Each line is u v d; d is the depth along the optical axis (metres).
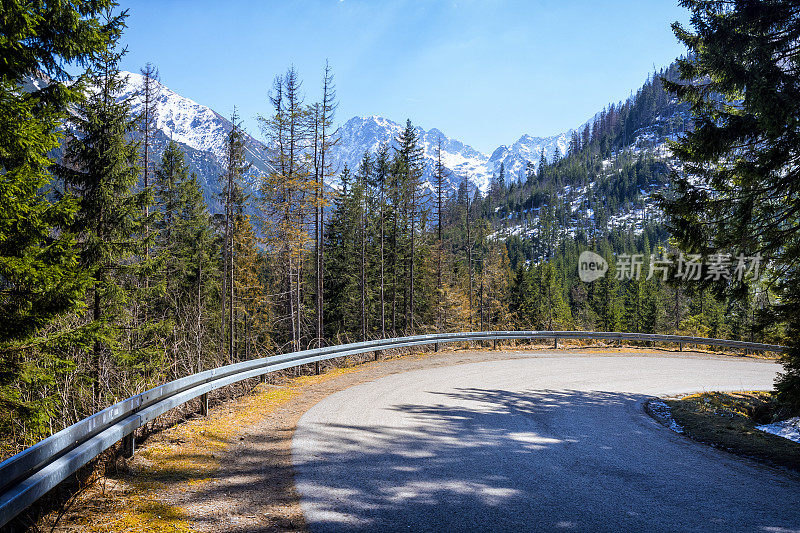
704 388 16.03
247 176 27.64
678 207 10.25
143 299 16.77
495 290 51.72
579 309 72.50
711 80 9.99
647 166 198.62
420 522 5.05
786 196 9.59
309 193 26.80
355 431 8.74
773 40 8.88
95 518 4.85
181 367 13.12
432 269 43.88
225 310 30.97
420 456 7.42
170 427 8.47
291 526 4.88
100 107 13.99
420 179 38.84
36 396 10.19
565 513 5.43
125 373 11.37
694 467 7.48
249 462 6.92
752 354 28.08
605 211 179.25
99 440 5.54
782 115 8.17
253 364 11.41
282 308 34.53
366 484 6.15
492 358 20.70
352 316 40.84
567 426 9.95
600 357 22.97
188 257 28.86
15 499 3.85
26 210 7.82
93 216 14.14
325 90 27.28
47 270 8.07
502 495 5.92
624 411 11.84
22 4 7.31
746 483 6.76
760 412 12.90
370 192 40.31
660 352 26.70
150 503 5.30
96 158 13.98
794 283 9.92
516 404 11.92
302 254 28.75
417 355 20.31
